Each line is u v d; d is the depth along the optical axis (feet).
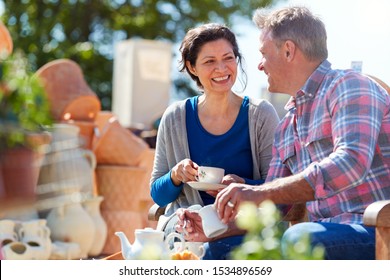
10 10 85.97
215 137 15.71
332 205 12.94
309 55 13.35
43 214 23.50
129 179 25.85
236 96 16.16
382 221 10.75
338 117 12.50
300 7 13.60
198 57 15.76
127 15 91.20
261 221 7.89
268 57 13.58
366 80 12.75
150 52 44.42
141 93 43.98
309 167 12.07
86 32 88.84
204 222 12.97
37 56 82.53
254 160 15.66
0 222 20.59
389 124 12.79
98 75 87.10
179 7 91.56
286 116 14.24
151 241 13.04
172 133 15.93
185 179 15.01
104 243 25.48
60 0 88.38
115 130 25.79
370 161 12.07
